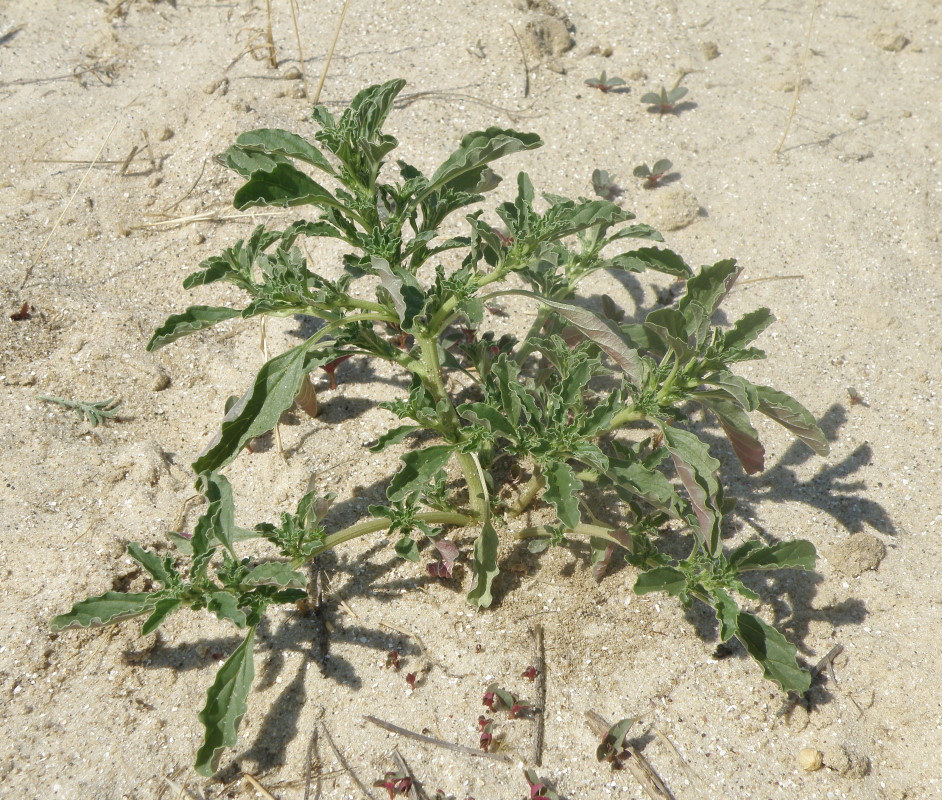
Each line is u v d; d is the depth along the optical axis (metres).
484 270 0.59
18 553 0.48
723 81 0.69
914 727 0.46
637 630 0.48
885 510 0.51
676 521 0.51
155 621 0.42
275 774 0.44
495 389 0.47
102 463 0.51
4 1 0.71
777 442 0.54
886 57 0.71
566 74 0.69
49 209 0.60
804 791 0.44
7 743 0.44
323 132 0.43
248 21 0.71
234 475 0.52
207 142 0.63
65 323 0.55
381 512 0.45
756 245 0.61
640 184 0.63
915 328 0.58
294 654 0.47
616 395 0.43
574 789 0.44
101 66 0.67
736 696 0.46
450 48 0.69
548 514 0.51
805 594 0.49
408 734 0.45
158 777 0.44
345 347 0.47
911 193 0.63
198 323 0.45
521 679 0.47
